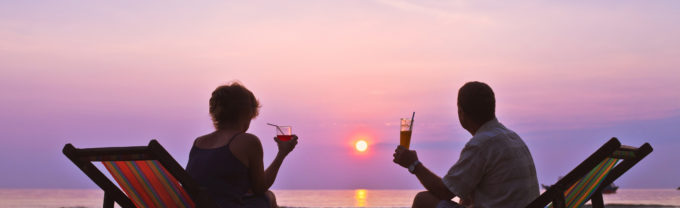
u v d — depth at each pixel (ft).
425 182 10.94
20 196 296.30
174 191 9.87
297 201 278.67
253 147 10.37
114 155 9.07
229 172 10.18
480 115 10.86
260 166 10.53
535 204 9.73
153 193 10.06
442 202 10.87
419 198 11.34
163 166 8.93
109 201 10.00
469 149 10.66
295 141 11.61
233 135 10.47
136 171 9.52
